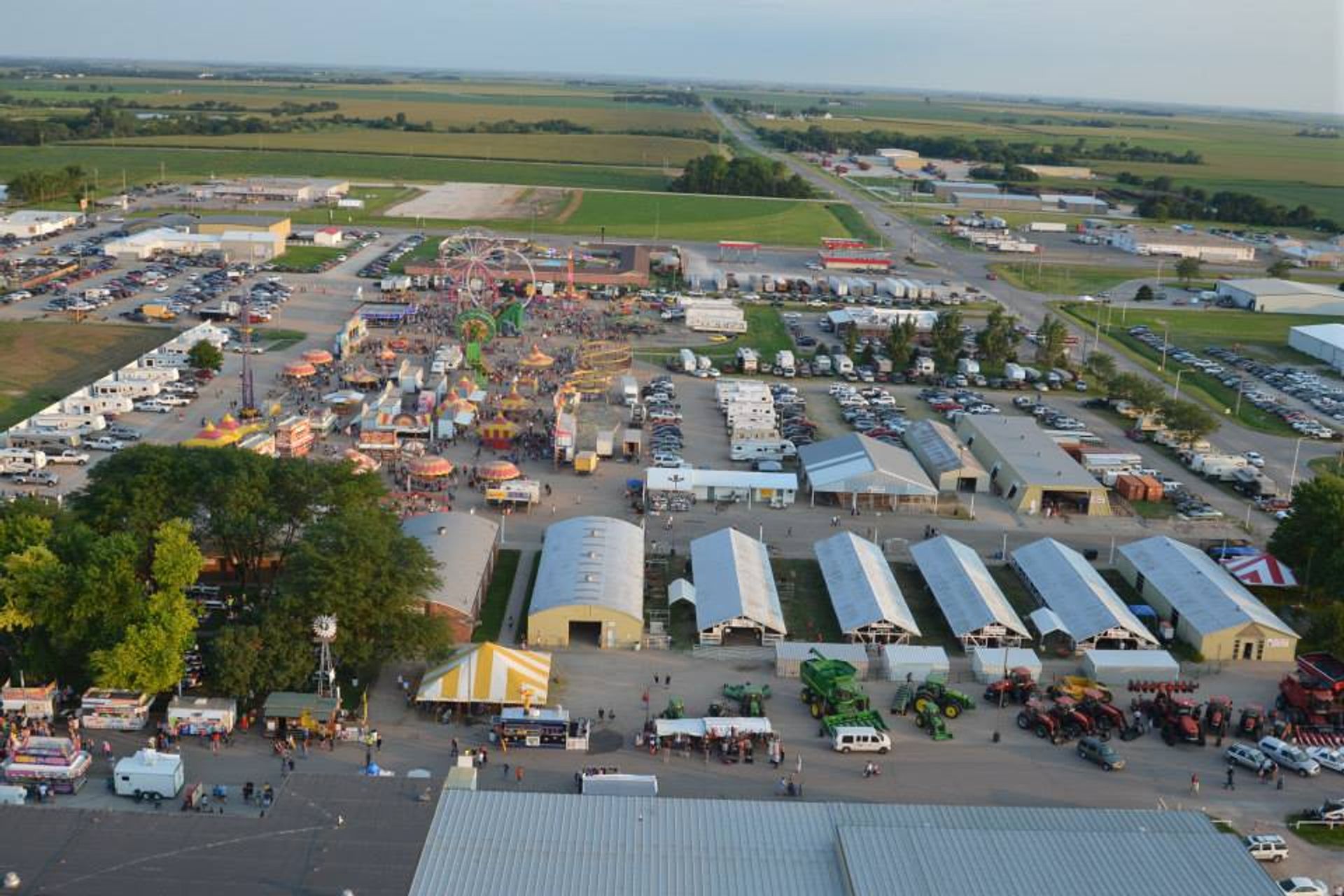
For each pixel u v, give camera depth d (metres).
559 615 111.56
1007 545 144.38
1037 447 170.12
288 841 69.31
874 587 119.94
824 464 160.75
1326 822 86.81
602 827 72.81
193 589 114.50
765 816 74.94
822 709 100.00
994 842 71.50
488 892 65.69
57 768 83.25
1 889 63.88
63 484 150.25
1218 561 137.50
